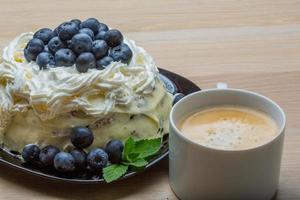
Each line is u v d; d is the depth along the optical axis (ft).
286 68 2.07
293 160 1.64
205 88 1.98
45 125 1.63
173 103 1.79
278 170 1.47
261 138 1.46
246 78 2.03
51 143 1.63
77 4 2.61
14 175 1.61
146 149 1.61
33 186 1.58
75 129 1.60
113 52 1.71
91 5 2.60
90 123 1.63
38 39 1.72
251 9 2.51
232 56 2.17
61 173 1.57
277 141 1.40
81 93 1.62
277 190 1.55
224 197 1.44
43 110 1.62
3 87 1.70
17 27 2.42
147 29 2.38
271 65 2.10
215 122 1.53
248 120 1.53
